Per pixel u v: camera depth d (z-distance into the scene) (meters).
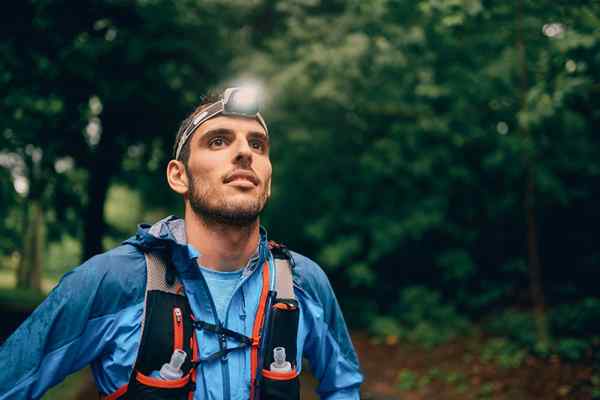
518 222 9.14
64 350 1.39
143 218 17.69
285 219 10.08
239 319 1.49
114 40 7.36
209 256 1.51
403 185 8.92
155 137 10.46
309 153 8.97
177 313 1.41
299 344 1.57
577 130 7.12
